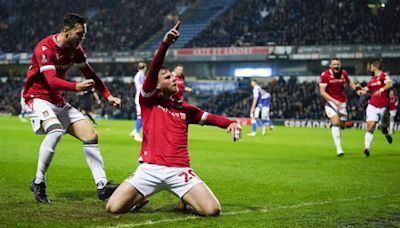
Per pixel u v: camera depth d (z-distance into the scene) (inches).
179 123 248.4
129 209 246.8
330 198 303.4
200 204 239.1
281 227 221.0
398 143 783.7
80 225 220.7
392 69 1628.9
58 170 414.9
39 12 2255.2
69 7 2247.8
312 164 485.4
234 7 1967.3
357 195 315.3
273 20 1811.0
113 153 561.3
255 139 836.0
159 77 246.5
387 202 286.5
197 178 245.1
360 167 464.4
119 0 2186.3
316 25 1729.8
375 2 1670.8
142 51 1857.8
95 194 305.6
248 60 1699.1
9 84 2016.5
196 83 1785.2
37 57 275.3
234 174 410.3
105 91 301.4
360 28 1647.4
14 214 243.9
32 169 418.6
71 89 263.9
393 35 1594.5
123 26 2078.0
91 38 2062.0
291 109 1536.7
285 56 1649.9
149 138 245.0
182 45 1923.0
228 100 1670.8
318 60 1690.5
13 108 1872.5
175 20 2031.3
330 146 706.2
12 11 2288.4
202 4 2055.9
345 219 239.6
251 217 240.8
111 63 1984.5
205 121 255.0
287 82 1697.8
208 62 1802.4
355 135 1005.2
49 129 278.8
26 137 776.3
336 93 572.7
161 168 239.9
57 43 277.7
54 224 222.5
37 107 284.2
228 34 1836.9
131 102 1748.3
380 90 560.7
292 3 1830.7
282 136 932.0
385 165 481.4
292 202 288.7
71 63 289.3
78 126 287.9
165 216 241.1
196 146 679.7
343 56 1596.9
